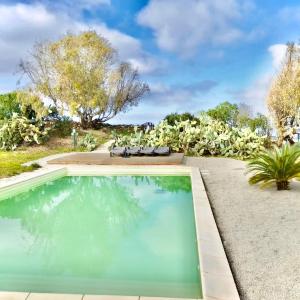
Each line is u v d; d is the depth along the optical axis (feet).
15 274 12.41
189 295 10.68
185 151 52.11
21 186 26.89
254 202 20.38
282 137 63.31
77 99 75.41
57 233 17.51
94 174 35.60
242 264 11.67
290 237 14.17
